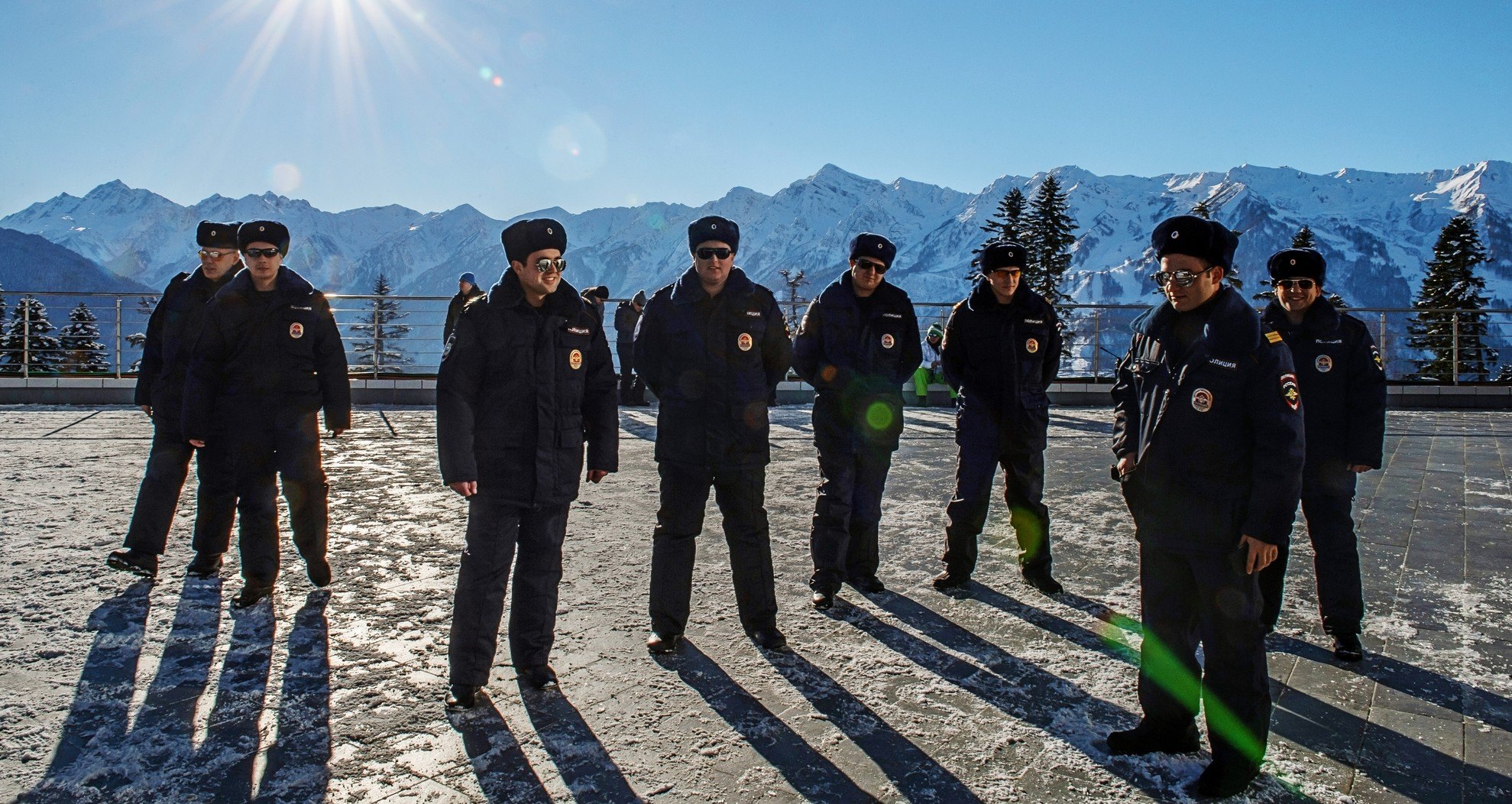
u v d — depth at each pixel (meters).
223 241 4.21
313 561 4.08
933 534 5.50
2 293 13.70
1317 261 3.51
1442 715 2.94
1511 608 4.11
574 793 2.37
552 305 3.14
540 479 3.02
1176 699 2.62
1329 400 3.50
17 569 4.30
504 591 3.01
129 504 5.82
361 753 2.58
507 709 2.89
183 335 4.17
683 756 2.59
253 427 3.83
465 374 2.96
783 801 2.35
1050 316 4.30
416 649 3.39
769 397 3.59
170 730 2.70
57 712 2.79
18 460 7.56
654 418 12.05
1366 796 2.43
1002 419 4.23
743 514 3.51
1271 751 2.69
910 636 3.64
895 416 4.20
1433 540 5.45
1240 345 2.42
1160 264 2.55
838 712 2.90
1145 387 2.66
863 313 4.18
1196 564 2.47
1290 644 3.62
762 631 3.50
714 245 3.39
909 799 2.38
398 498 6.25
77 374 14.61
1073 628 3.76
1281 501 2.33
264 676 3.11
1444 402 16.19
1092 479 7.51
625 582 4.29
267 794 2.34
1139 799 2.40
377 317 14.94
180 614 3.74
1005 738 2.74
